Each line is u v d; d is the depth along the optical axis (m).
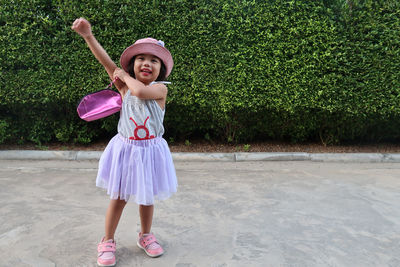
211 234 2.80
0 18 4.79
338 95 5.06
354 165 4.95
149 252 2.45
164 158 2.42
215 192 3.74
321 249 2.59
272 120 5.40
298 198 3.61
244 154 5.11
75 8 4.82
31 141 5.43
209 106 5.14
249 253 2.52
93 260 2.38
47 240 2.63
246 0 4.97
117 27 4.92
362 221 3.09
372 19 4.95
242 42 4.98
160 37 4.93
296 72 4.98
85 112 2.34
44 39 4.82
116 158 2.31
